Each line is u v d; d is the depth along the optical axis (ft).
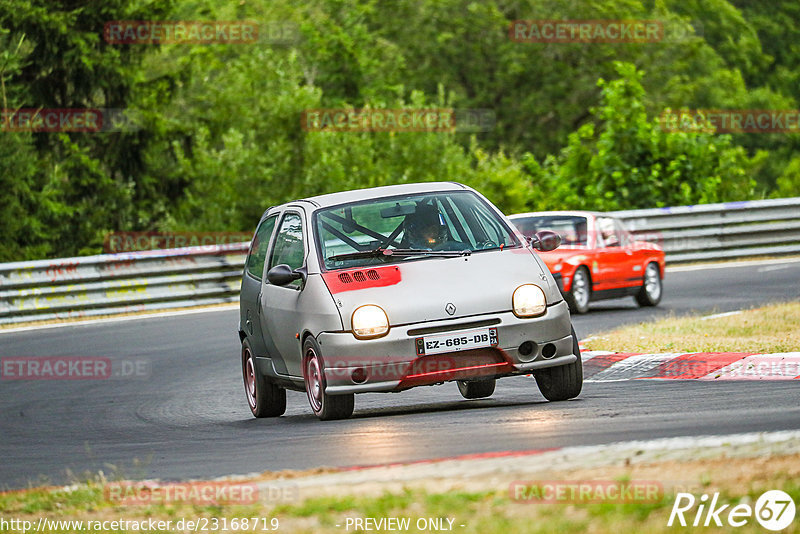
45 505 77.10
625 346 150.61
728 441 74.95
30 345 209.36
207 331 215.72
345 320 106.83
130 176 431.43
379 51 575.38
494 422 97.76
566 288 214.48
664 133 388.57
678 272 286.87
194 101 455.22
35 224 390.01
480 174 440.04
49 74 419.95
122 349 198.08
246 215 414.00
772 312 178.40
